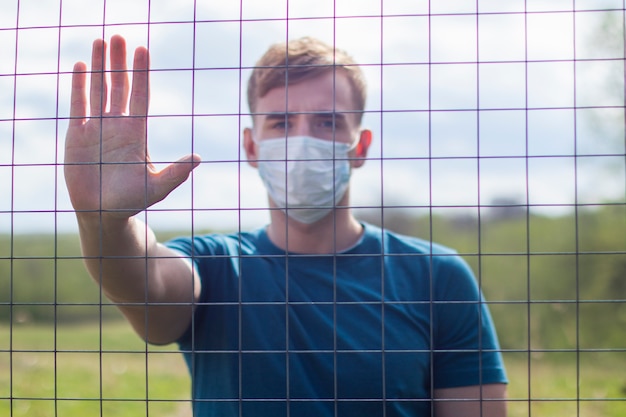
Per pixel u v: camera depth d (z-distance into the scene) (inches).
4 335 274.1
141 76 62.0
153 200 63.6
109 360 279.7
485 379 83.5
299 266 84.2
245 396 77.6
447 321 84.2
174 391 246.5
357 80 89.7
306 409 76.5
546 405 215.5
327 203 83.3
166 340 80.8
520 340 263.3
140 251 70.5
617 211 274.4
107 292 72.9
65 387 243.3
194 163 57.5
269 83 86.6
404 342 79.7
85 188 64.1
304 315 80.4
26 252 291.3
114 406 227.5
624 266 273.3
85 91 63.7
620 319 269.3
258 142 88.3
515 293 290.0
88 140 63.6
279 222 86.4
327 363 78.2
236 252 86.1
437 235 330.3
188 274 79.5
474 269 308.3
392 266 86.0
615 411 209.6
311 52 87.1
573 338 260.7
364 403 77.5
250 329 79.6
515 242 303.0
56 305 55.6
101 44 61.5
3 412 207.9
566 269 289.7
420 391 80.1
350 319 80.7
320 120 86.4
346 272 84.4
